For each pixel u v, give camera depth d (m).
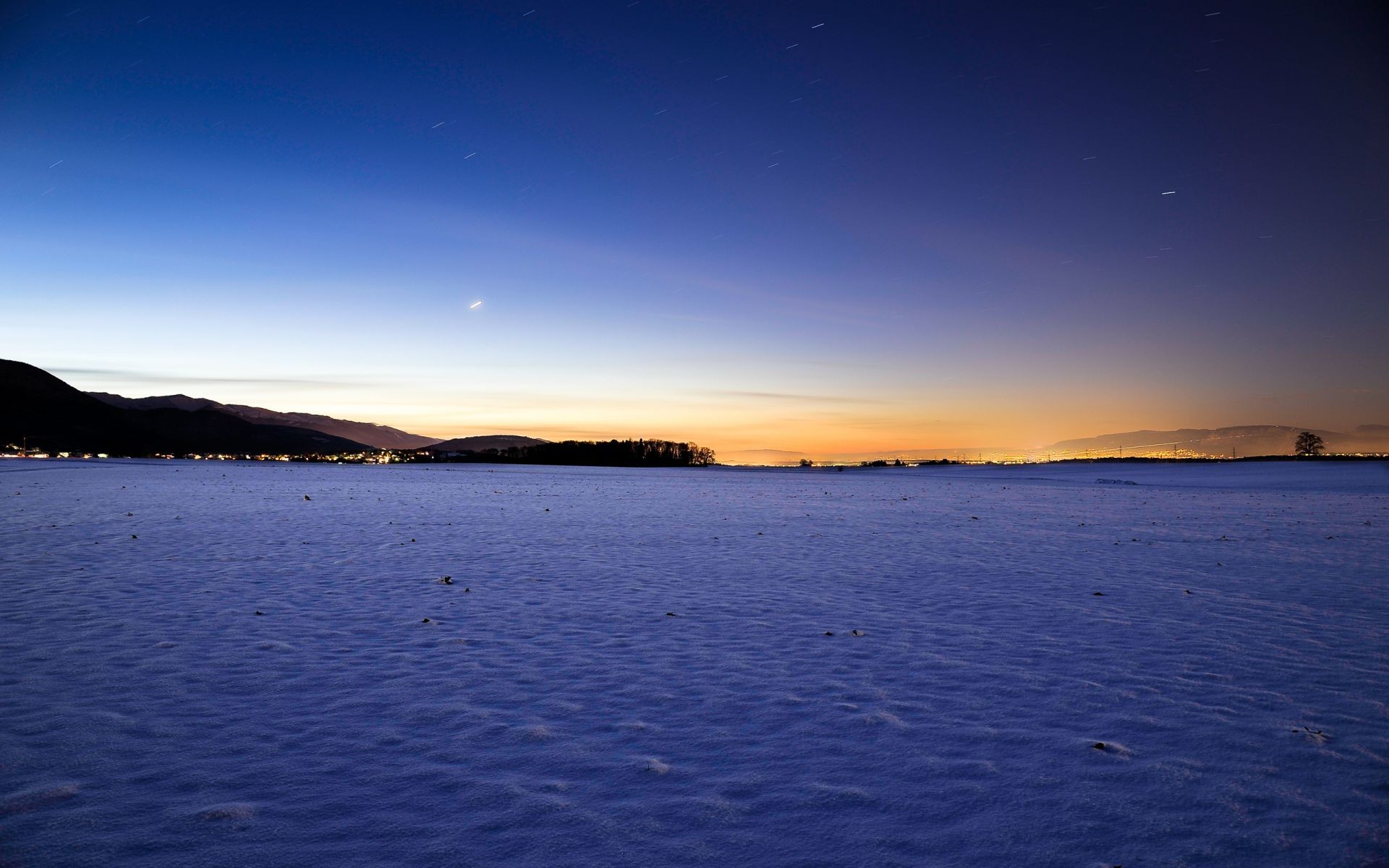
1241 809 4.01
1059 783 4.33
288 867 3.42
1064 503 33.66
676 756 4.70
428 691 5.95
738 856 3.54
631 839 3.69
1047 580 11.77
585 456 144.75
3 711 5.37
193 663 6.67
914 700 5.79
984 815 3.95
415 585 10.81
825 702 5.73
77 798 4.05
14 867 3.34
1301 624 8.59
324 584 10.80
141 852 3.52
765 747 4.84
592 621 8.59
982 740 4.98
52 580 10.82
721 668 6.65
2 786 4.18
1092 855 3.57
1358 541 17.66
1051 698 5.84
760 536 18.38
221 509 24.00
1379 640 7.78
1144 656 7.12
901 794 4.19
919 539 17.97
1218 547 16.50
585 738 4.99
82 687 5.94
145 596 9.71
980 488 51.44
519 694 5.90
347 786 4.24
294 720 5.28
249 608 9.03
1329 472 72.44
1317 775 4.43
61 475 49.06
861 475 90.44
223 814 3.89
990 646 7.50
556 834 3.73
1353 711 5.55
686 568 12.88
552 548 15.59
